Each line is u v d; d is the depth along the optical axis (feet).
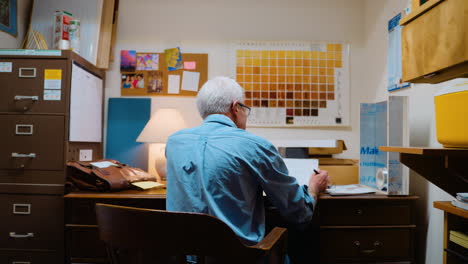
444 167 4.50
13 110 5.84
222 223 2.63
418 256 6.16
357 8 8.17
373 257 5.56
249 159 3.28
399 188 5.64
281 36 8.09
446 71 3.54
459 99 3.70
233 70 7.98
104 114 7.86
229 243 2.66
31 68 5.86
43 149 5.81
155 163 7.20
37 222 5.75
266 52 8.03
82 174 5.88
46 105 5.83
